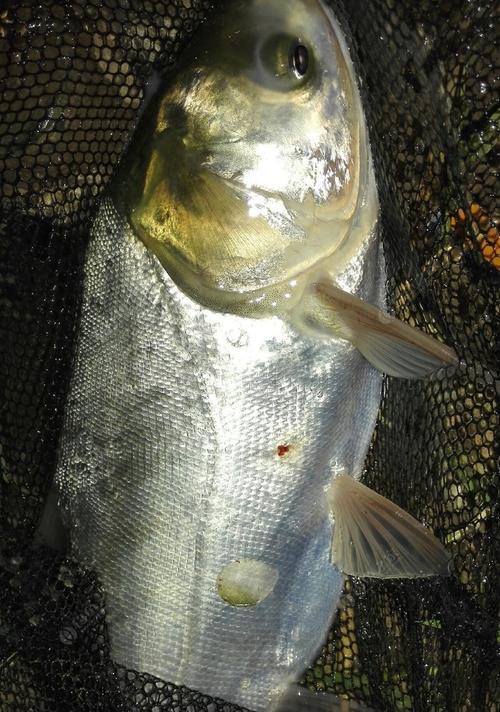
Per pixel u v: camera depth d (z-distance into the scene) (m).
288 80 0.37
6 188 0.45
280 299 0.39
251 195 0.38
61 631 0.42
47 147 0.46
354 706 0.45
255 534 0.41
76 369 0.42
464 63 0.41
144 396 0.41
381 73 0.40
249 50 0.37
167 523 0.41
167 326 0.40
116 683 0.42
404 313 0.44
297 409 0.40
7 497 0.44
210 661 0.42
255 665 0.43
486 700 0.43
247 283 0.39
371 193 0.40
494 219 0.43
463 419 0.45
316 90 0.37
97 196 0.43
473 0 0.40
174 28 0.43
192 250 0.39
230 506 0.40
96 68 0.45
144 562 0.41
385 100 0.41
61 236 0.45
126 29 0.44
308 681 0.45
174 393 0.40
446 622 0.44
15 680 0.43
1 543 0.43
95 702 0.42
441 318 0.44
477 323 0.43
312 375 0.40
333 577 0.44
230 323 0.39
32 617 0.42
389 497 0.45
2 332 0.45
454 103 0.42
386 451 0.45
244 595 0.41
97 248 0.42
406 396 0.45
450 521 0.45
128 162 0.40
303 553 0.42
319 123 0.37
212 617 0.42
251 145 0.37
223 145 0.38
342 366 0.40
